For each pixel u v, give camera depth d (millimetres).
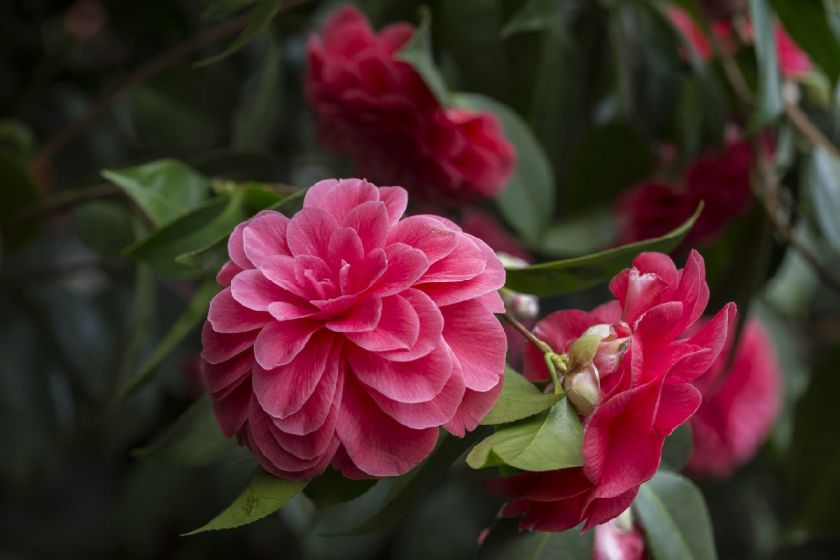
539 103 1056
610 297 1139
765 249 1002
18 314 1240
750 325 1149
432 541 1322
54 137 1245
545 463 732
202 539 1406
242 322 741
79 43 1314
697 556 823
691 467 1141
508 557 787
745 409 1133
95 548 1501
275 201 867
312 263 747
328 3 1087
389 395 723
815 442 1036
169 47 1282
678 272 758
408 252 737
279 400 729
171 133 1223
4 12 1266
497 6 1031
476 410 735
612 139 1058
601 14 1069
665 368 733
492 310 746
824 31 962
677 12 1060
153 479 1270
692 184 974
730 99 1042
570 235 1056
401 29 953
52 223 1300
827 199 990
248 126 1081
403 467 730
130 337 1268
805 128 1012
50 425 1250
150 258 852
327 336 736
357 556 1304
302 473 738
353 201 768
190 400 1346
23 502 1511
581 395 750
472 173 932
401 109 905
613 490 728
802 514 1044
